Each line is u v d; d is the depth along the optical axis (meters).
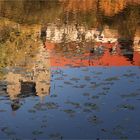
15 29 61.56
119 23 75.12
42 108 28.98
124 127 25.78
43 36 59.59
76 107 29.22
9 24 66.75
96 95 31.92
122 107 29.27
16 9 91.12
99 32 64.56
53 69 39.62
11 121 26.80
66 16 83.00
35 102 30.27
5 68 39.25
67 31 64.12
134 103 30.19
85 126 25.91
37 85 33.78
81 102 30.28
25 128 25.70
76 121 26.69
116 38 60.88
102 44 56.66
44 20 75.38
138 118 27.19
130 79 36.53
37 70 38.28
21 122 26.61
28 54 46.03
